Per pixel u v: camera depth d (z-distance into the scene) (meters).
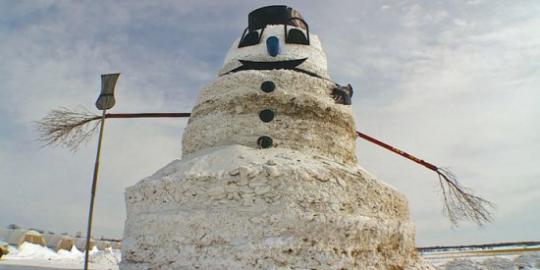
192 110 12.19
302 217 8.06
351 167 10.35
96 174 9.24
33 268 17.58
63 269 17.64
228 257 7.93
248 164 8.87
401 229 10.03
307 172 8.65
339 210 8.62
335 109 11.02
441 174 14.49
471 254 46.25
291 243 7.88
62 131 12.88
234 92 10.70
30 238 33.03
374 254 8.74
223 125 10.50
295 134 10.12
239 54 12.13
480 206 14.32
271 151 9.67
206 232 8.24
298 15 13.10
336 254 8.04
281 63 11.48
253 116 10.35
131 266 8.88
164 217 8.78
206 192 8.62
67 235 36.62
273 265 7.73
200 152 10.55
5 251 25.72
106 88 10.23
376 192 9.84
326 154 10.34
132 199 9.91
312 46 12.40
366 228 8.70
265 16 12.79
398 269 9.48
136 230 9.27
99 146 9.58
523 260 21.22
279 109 10.37
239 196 8.40
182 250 8.30
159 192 9.29
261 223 8.03
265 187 8.38
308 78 11.19
